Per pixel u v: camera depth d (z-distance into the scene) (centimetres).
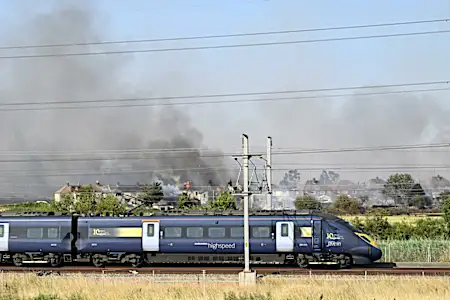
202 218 6656
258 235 6525
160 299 4572
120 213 7056
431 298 4472
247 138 5372
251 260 6594
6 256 6994
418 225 10975
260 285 5162
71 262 7125
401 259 7794
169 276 5781
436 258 7725
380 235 10781
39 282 5378
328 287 5000
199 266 6912
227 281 5503
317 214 6575
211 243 6588
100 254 6875
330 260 6506
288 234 6488
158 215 6775
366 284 5081
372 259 6469
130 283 5322
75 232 6869
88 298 4669
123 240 6738
